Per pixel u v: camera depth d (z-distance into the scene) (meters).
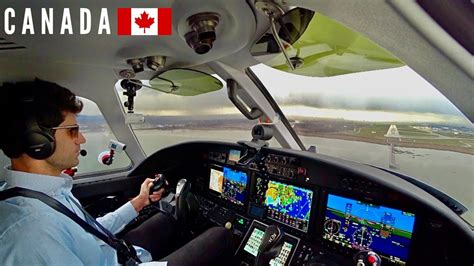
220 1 1.00
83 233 1.03
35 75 1.75
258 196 1.95
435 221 1.23
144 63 1.61
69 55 1.49
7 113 0.90
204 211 2.27
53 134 0.97
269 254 1.45
